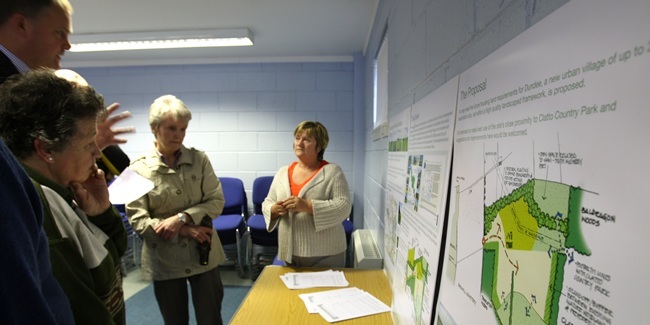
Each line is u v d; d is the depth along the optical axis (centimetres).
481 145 47
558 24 30
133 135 347
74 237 63
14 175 36
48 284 45
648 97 21
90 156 70
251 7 218
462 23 60
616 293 24
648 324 21
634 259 22
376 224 203
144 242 149
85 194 82
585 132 27
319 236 154
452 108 60
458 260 54
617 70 24
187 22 241
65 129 62
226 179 325
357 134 325
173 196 149
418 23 93
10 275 33
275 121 343
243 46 301
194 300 157
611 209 24
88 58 335
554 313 31
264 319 105
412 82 101
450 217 58
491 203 44
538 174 33
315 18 237
